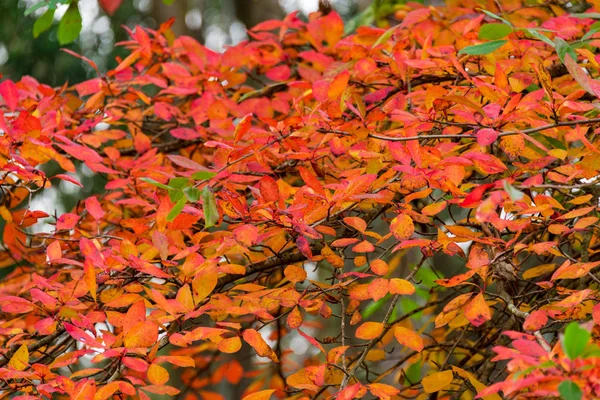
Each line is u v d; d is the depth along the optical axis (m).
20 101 3.62
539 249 2.99
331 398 3.01
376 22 4.26
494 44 2.92
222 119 3.58
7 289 3.51
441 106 3.08
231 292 3.26
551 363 2.63
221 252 3.06
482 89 3.02
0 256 3.69
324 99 3.15
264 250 3.37
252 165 3.17
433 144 3.31
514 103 2.93
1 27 7.34
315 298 3.14
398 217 3.04
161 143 3.96
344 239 3.09
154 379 2.96
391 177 3.19
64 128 3.64
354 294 3.03
